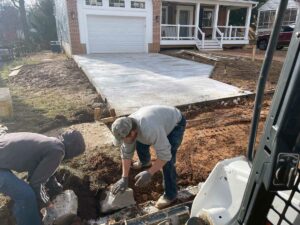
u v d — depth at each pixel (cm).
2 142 215
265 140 105
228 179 162
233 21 2689
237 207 148
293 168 96
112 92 694
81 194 297
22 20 2333
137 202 301
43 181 216
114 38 1569
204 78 879
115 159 363
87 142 421
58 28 2095
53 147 210
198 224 154
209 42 1809
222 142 439
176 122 267
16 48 1830
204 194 169
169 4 1823
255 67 1104
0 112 530
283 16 142
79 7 1423
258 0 2742
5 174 213
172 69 1048
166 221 227
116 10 1505
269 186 102
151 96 662
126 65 1127
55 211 252
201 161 381
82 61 1198
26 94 738
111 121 520
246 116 559
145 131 227
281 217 114
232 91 706
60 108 602
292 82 93
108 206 278
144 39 1645
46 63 1270
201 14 1966
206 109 608
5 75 1023
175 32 1806
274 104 100
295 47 93
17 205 220
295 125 94
